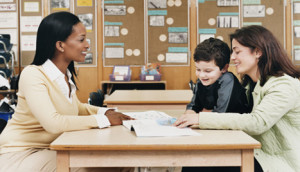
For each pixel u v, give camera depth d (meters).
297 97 1.29
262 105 1.27
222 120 1.29
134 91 3.41
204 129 1.32
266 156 1.33
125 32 5.37
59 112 1.47
